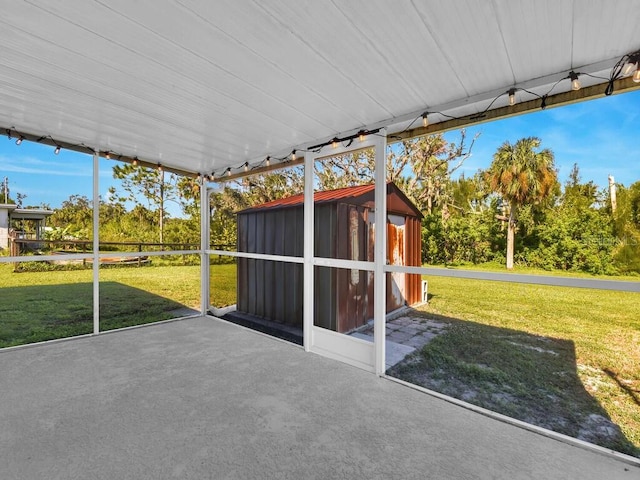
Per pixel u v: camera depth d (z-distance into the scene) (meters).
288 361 3.12
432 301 3.80
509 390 2.57
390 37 1.60
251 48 1.73
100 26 1.57
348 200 3.45
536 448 1.82
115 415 2.08
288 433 1.91
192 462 1.64
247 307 4.91
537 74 1.97
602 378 2.60
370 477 1.56
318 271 3.51
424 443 1.84
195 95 2.34
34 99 2.44
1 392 2.39
